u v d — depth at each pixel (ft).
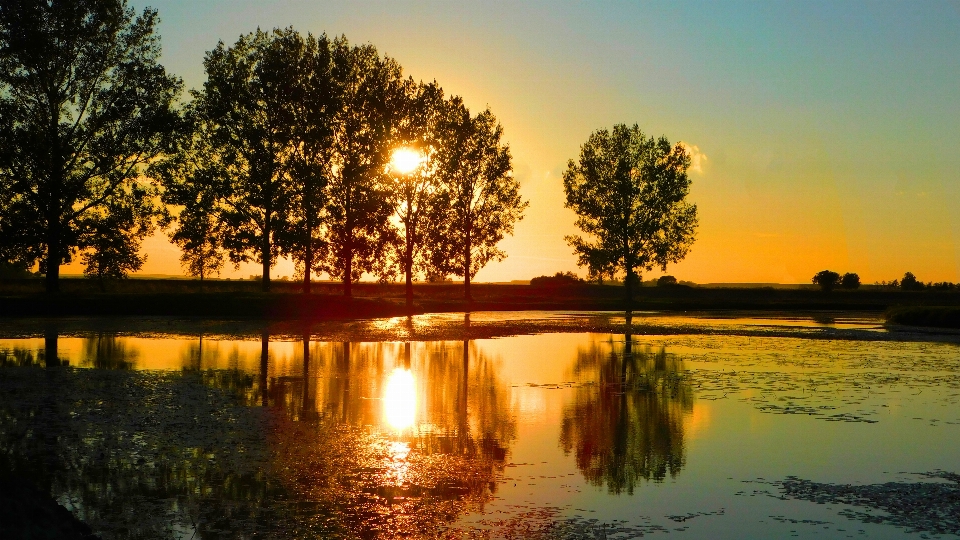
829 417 60.90
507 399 69.10
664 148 264.52
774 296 360.69
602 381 81.56
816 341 135.03
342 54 204.44
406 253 223.71
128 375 77.10
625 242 262.26
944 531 33.99
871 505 37.86
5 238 159.63
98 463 43.45
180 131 175.42
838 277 403.13
